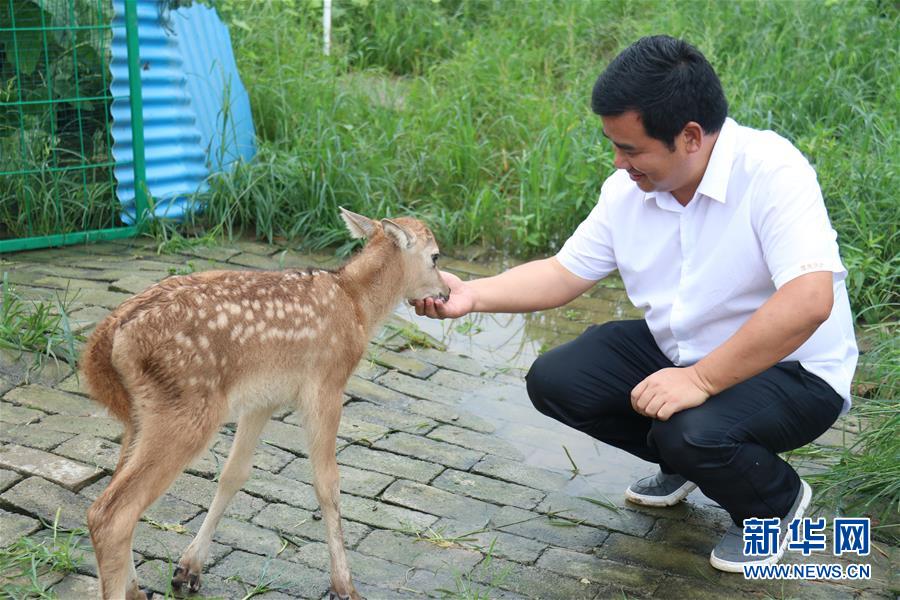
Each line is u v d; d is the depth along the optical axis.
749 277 3.59
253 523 3.86
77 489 3.87
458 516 4.05
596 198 7.00
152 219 6.49
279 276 3.43
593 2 9.91
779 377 3.63
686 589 3.67
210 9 7.09
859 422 4.79
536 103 8.01
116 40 6.24
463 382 5.25
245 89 7.38
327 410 3.48
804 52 8.38
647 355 4.00
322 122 7.32
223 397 3.21
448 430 4.72
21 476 3.90
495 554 3.81
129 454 3.11
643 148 3.37
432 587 3.59
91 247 6.33
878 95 7.86
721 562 3.78
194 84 6.80
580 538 3.97
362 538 3.85
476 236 7.00
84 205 6.35
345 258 6.56
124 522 2.98
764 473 3.62
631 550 3.90
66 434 4.21
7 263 5.95
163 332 3.06
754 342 3.39
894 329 5.75
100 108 6.36
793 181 3.44
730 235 3.56
